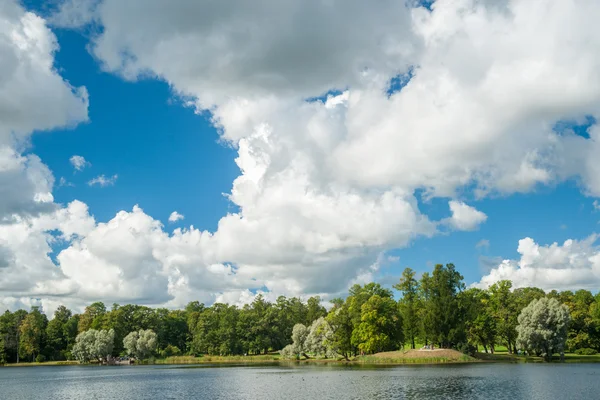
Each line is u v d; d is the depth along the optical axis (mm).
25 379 114188
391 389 64000
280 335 195500
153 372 125875
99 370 147625
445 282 128500
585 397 53875
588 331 134500
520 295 162500
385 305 133250
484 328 135500
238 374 104375
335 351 145500
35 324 199000
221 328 191500
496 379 74000
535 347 119688
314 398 58125
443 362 117062
